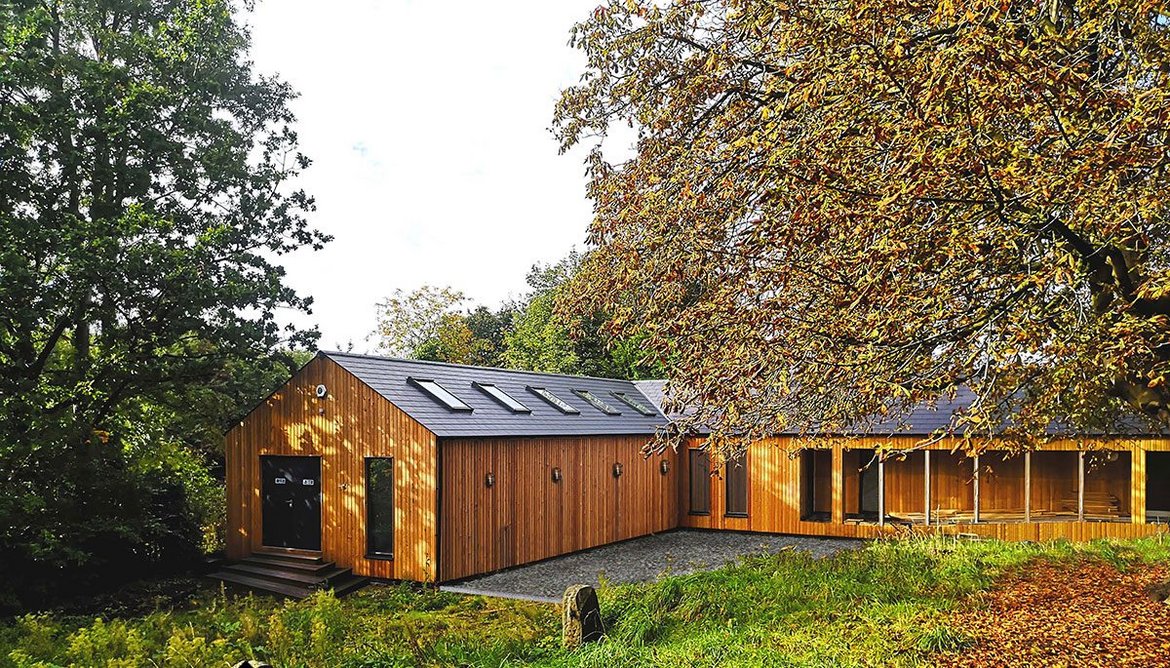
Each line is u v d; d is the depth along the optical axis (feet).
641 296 27.81
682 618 28.99
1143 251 19.80
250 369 58.80
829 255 20.84
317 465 51.24
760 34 24.61
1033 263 18.62
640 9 27.55
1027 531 56.59
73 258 45.93
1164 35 19.43
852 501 67.00
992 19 17.04
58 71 49.93
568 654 26.11
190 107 55.11
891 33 18.62
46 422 45.55
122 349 51.93
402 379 52.95
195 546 55.31
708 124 26.76
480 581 47.50
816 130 20.17
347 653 29.81
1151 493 59.06
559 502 56.18
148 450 55.72
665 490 68.39
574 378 73.05
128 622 37.73
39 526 45.27
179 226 55.67
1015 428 24.29
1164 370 18.66
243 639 31.71
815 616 26.94
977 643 22.56
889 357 20.07
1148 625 23.32
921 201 18.63
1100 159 16.20
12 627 38.68
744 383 22.75
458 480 47.34
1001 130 19.79
